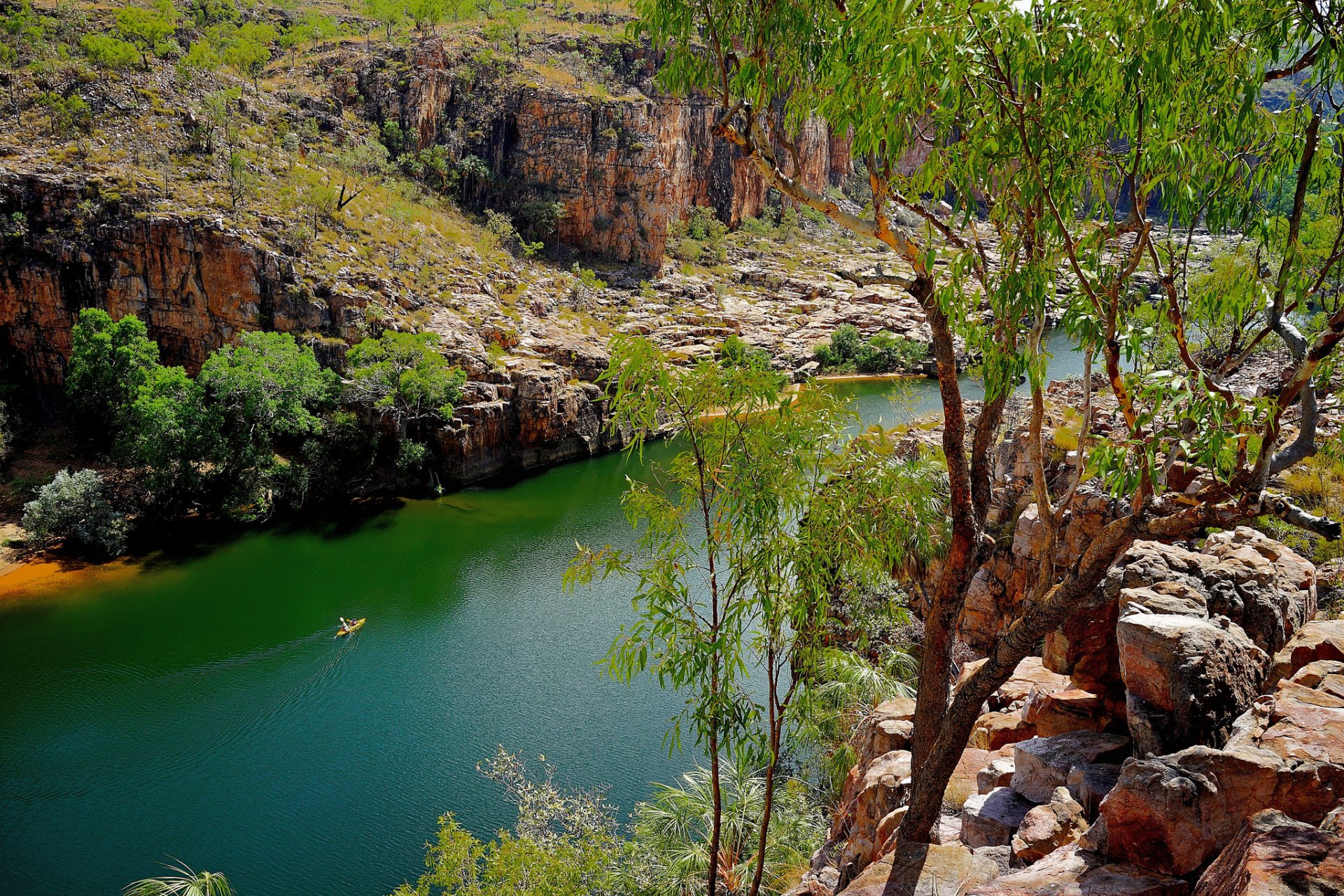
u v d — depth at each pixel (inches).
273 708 1284.4
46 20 3307.1
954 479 433.7
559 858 621.6
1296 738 301.7
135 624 1577.3
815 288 4798.2
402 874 947.3
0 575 1769.2
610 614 1632.6
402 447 2320.4
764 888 629.3
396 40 4426.7
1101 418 1074.1
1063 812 370.3
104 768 1138.7
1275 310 341.4
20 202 2401.6
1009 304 335.9
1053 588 380.2
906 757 571.5
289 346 2252.7
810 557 503.8
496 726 1221.1
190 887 608.1
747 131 433.7
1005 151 332.5
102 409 2236.7
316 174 3169.3
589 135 4229.8
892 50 302.8
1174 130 323.6
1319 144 339.3
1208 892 243.3
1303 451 299.6
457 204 4057.6
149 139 2780.5
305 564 1883.6
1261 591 440.5
